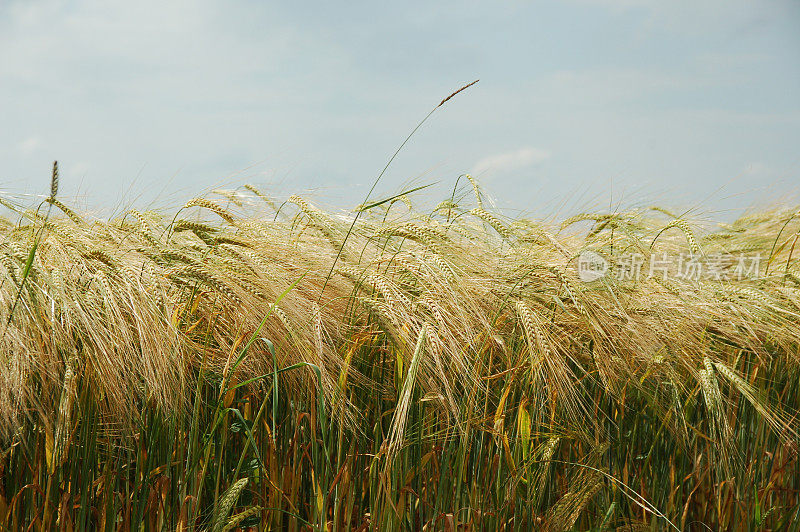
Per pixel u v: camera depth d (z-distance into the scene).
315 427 2.08
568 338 2.24
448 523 2.09
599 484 2.19
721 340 2.42
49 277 1.95
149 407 2.04
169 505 2.03
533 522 2.18
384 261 2.20
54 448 1.96
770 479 2.37
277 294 2.06
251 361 2.08
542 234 2.40
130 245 2.18
